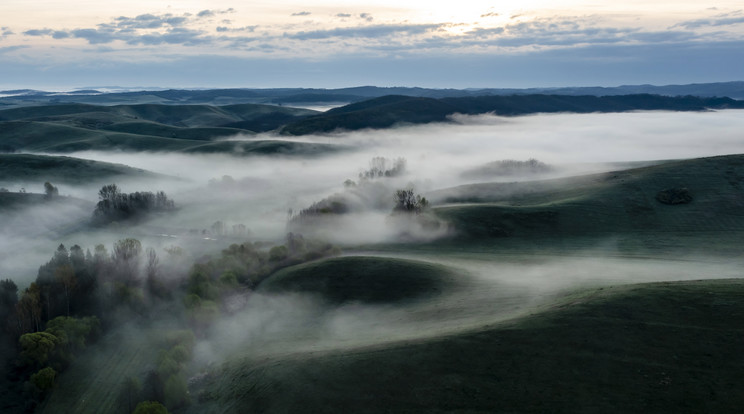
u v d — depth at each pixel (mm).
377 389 57219
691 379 51875
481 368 57719
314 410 55938
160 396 67438
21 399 70875
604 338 59062
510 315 71875
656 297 66312
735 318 59125
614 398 51344
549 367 56344
